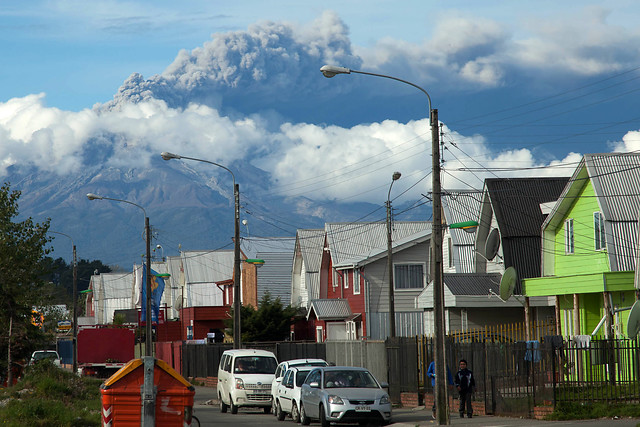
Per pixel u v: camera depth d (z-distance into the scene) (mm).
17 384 47281
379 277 72688
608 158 46094
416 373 42969
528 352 33469
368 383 36094
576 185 46844
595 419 31000
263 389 44250
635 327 35000
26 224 56562
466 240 61250
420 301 57281
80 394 45625
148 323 67875
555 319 48062
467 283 53594
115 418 22906
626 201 44625
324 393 34750
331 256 79375
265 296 80312
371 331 71500
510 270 44938
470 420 34438
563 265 48438
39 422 33000
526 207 55250
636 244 43469
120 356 83875
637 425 27125
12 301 55531
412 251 73188
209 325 103188
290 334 83438
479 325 53812
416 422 35156
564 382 32719
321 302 76188
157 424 23000
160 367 23219
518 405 33906
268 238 103688
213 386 69938
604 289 40250
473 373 38281
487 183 56406
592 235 45875
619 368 32938
